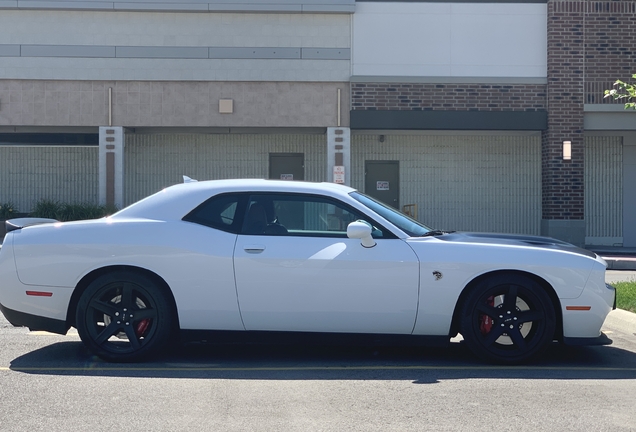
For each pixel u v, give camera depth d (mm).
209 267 6027
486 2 18750
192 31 18656
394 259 6012
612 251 18672
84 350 6812
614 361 6457
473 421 4637
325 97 18828
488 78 18719
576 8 18656
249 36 18719
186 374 5879
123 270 6137
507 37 18781
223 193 6312
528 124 18844
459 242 6180
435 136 20688
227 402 5047
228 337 6152
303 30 18734
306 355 6668
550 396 5234
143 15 18594
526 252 6094
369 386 5504
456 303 6062
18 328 8008
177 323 6215
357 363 6336
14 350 6809
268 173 20750
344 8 18578
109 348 6203
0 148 20781
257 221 6203
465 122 18797
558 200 18797
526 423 4605
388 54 18781
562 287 6059
